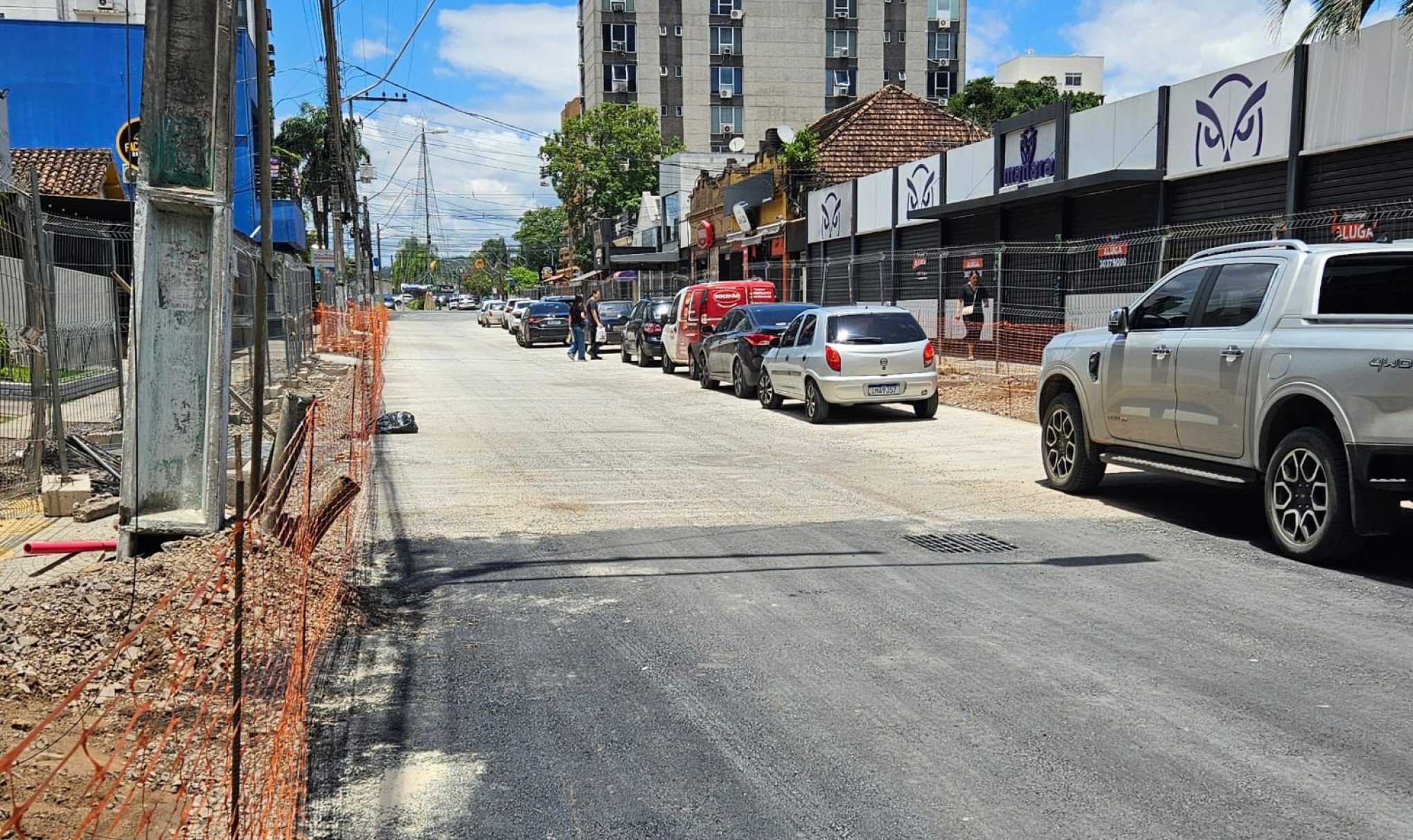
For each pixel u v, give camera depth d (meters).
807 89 79.31
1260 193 17.16
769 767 4.04
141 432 5.89
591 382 23.14
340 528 7.67
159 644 4.68
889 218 29.38
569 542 7.80
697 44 77.88
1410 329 6.37
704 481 10.46
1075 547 7.54
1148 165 19.44
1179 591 6.37
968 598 6.26
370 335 31.66
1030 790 3.82
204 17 5.80
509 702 4.71
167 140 5.83
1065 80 87.88
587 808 3.74
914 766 4.03
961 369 21.53
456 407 17.61
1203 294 8.18
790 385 16.34
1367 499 6.49
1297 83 15.95
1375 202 14.95
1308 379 6.81
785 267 33.41
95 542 7.15
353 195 39.75
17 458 9.40
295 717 3.92
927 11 80.31
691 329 23.75
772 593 6.41
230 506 7.20
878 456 12.09
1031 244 22.59
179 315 5.93
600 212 67.75
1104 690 4.77
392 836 3.54
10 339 9.53
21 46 34.41
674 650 5.40
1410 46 13.87
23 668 4.38
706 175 46.62
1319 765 3.98
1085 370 9.30
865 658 5.24
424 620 5.91
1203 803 3.70
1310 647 5.31
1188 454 8.17
